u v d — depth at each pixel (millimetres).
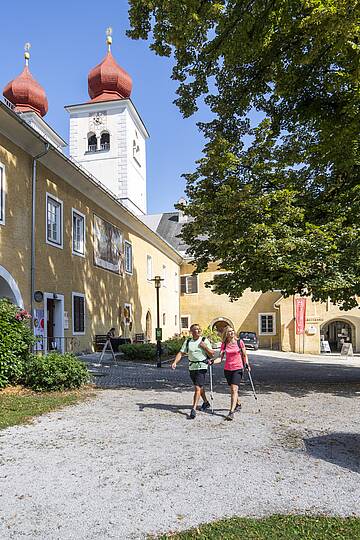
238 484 5422
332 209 13930
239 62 11516
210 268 45969
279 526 4359
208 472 5809
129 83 43781
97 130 42344
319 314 37812
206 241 14711
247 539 4109
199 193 14047
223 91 13078
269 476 5688
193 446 6938
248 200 12586
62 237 19953
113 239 26828
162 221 52469
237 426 8219
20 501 4984
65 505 4871
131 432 7758
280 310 38719
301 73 11430
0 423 8250
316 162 13406
